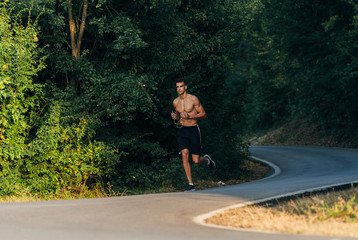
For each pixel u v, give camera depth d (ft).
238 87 82.17
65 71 58.18
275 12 120.67
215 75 74.59
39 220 23.99
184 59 66.85
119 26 57.47
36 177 52.65
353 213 25.25
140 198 33.55
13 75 49.06
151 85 59.16
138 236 19.49
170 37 66.80
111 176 63.57
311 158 92.94
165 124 67.67
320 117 137.08
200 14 69.82
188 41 69.10
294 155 102.37
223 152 75.20
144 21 63.52
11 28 54.90
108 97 57.77
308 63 126.31
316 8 117.60
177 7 71.61
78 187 55.67
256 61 163.43
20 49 48.85
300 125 153.79
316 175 58.70
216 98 77.46
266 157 102.01
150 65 64.69
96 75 58.29
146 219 24.13
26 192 49.26
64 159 52.90
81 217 24.76
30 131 56.08
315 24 119.34
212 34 73.72
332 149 112.68
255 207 28.37
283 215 24.90
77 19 62.75
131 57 62.13
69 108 55.01
